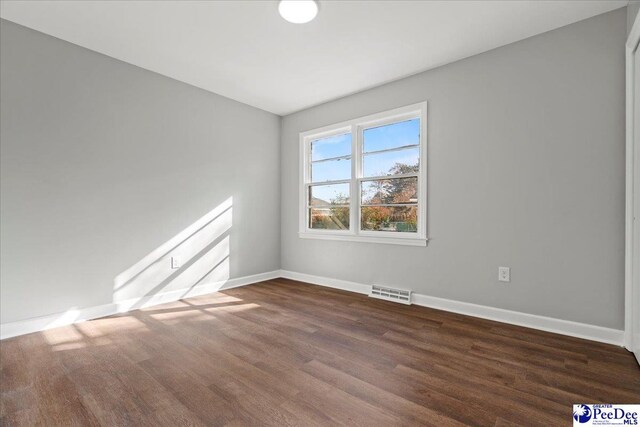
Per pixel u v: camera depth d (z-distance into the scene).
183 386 1.66
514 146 2.58
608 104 2.20
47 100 2.49
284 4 2.11
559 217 2.39
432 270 3.06
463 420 1.39
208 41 2.59
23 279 2.38
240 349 2.12
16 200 2.35
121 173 2.91
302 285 4.03
